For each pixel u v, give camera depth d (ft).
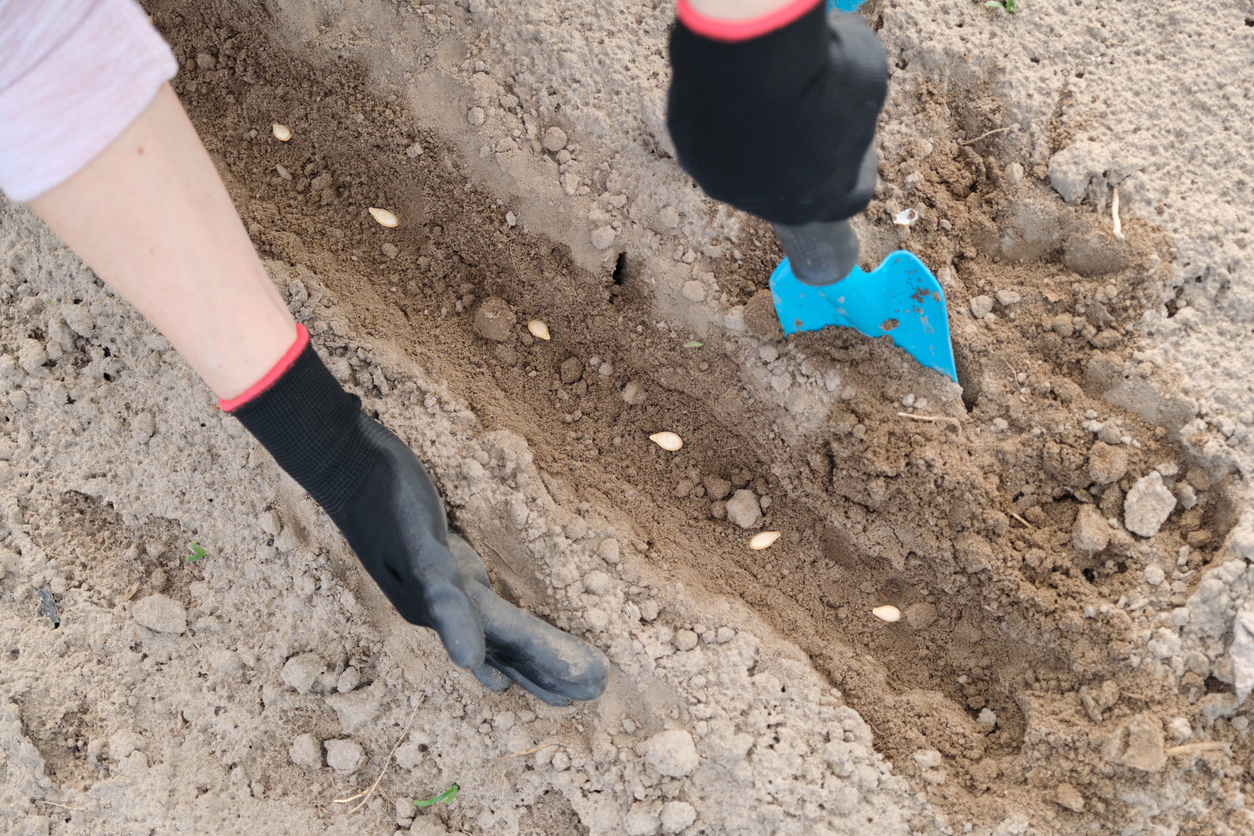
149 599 3.38
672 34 2.44
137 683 3.37
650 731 3.29
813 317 3.28
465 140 3.42
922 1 3.36
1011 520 3.29
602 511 3.41
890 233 3.32
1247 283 3.23
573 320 3.48
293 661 3.34
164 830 3.30
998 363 3.30
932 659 3.37
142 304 2.84
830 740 3.27
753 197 2.64
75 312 3.43
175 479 3.42
